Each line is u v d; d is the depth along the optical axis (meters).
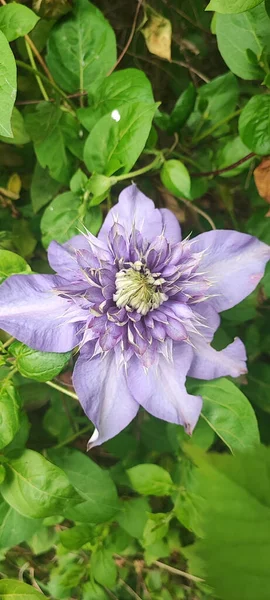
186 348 0.19
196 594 0.28
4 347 0.22
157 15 0.27
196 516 0.24
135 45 0.28
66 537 0.26
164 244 0.19
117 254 0.19
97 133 0.23
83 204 0.25
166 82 0.29
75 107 0.26
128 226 0.21
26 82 0.27
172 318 0.19
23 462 0.21
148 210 0.21
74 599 0.29
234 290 0.20
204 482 0.09
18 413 0.21
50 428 0.28
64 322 0.19
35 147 0.26
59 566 0.29
